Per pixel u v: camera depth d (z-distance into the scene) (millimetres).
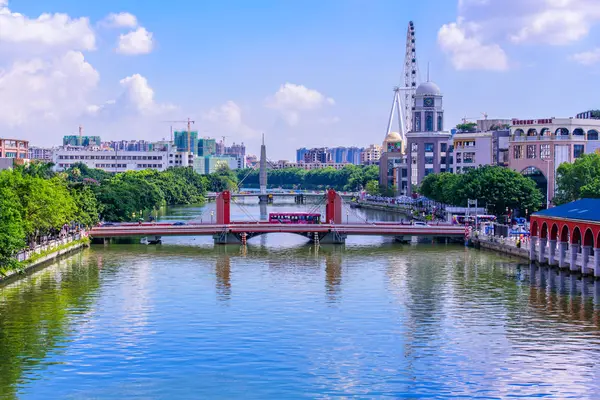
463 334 128500
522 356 116750
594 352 118625
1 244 148125
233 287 168250
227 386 104250
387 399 99875
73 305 148250
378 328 132250
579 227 179250
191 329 131125
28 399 99312
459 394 101500
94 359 114812
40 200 195125
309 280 177750
